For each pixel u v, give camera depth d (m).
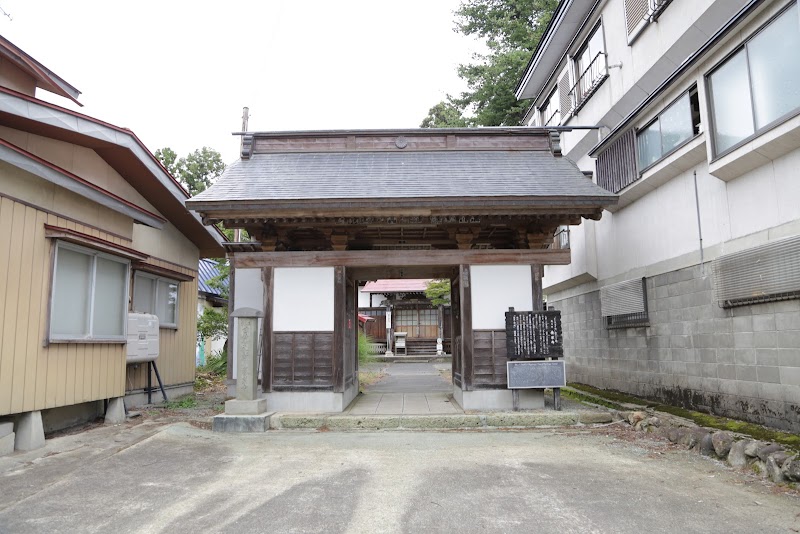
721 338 7.82
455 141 10.63
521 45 23.66
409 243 11.52
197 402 11.14
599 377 12.66
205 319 17.62
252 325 8.85
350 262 9.46
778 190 6.63
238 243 10.45
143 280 10.76
